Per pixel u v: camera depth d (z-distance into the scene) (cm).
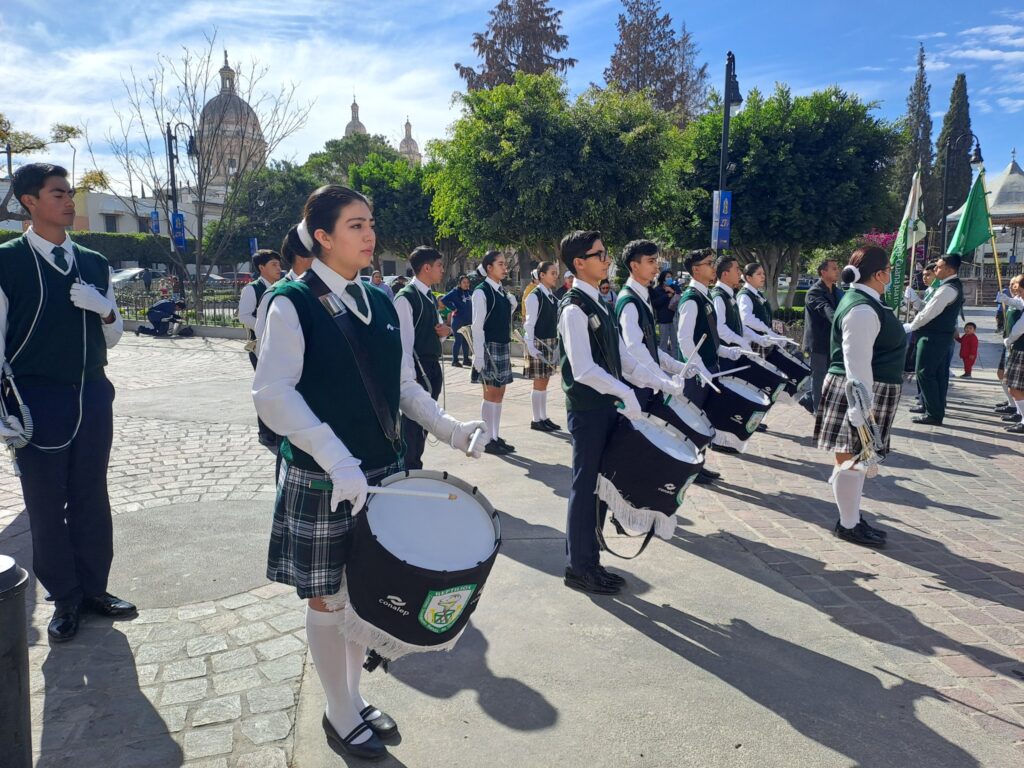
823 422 441
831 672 292
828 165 1966
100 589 329
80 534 323
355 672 253
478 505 232
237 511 473
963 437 727
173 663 292
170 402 868
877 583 377
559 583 373
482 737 249
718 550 420
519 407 869
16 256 298
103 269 332
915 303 1270
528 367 741
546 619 335
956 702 272
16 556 399
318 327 211
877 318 404
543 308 725
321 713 260
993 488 550
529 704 269
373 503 214
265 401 200
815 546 428
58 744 240
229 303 2064
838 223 1989
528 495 523
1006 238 3750
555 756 239
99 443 322
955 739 250
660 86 3341
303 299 211
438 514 221
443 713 263
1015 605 353
